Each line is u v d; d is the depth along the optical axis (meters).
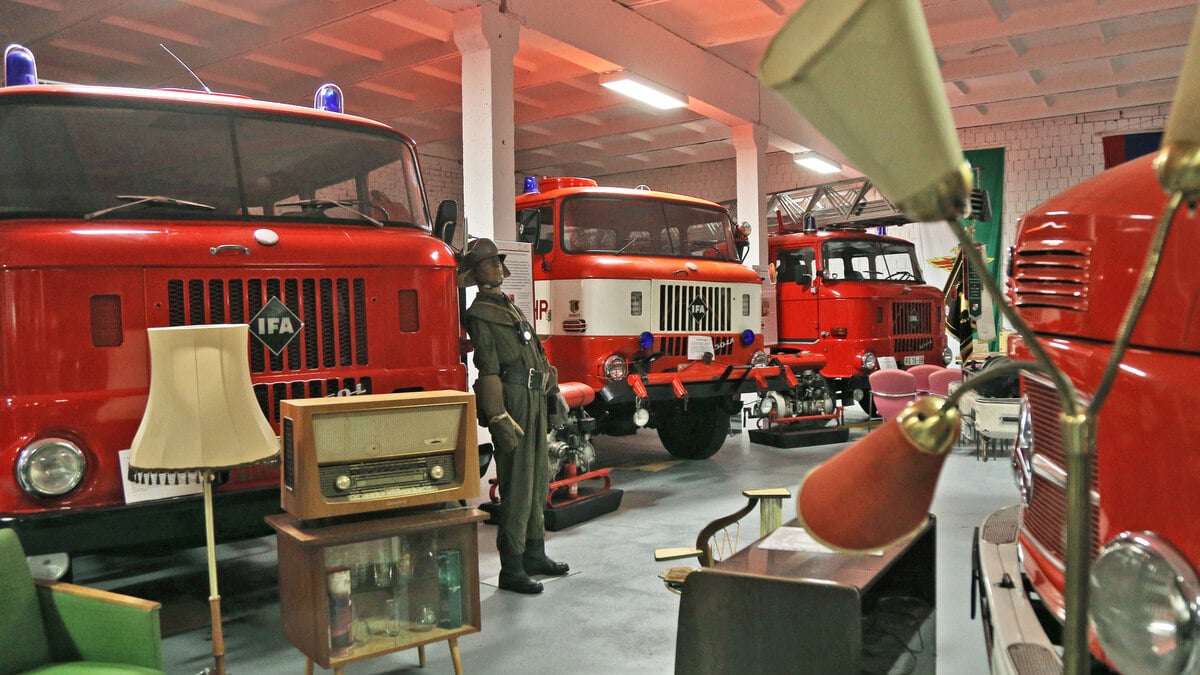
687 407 6.52
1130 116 12.11
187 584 3.86
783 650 1.74
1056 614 1.63
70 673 1.98
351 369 3.37
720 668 1.79
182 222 3.20
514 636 3.16
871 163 0.68
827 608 1.71
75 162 3.16
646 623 3.28
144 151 3.29
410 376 3.48
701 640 1.81
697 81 9.05
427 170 14.02
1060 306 1.63
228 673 2.84
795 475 6.34
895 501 0.75
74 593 2.12
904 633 2.22
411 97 11.53
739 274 6.58
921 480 0.75
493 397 3.55
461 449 2.73
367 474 2.62
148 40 9.06
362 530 2.53
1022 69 10.30
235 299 3.15
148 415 2.39
